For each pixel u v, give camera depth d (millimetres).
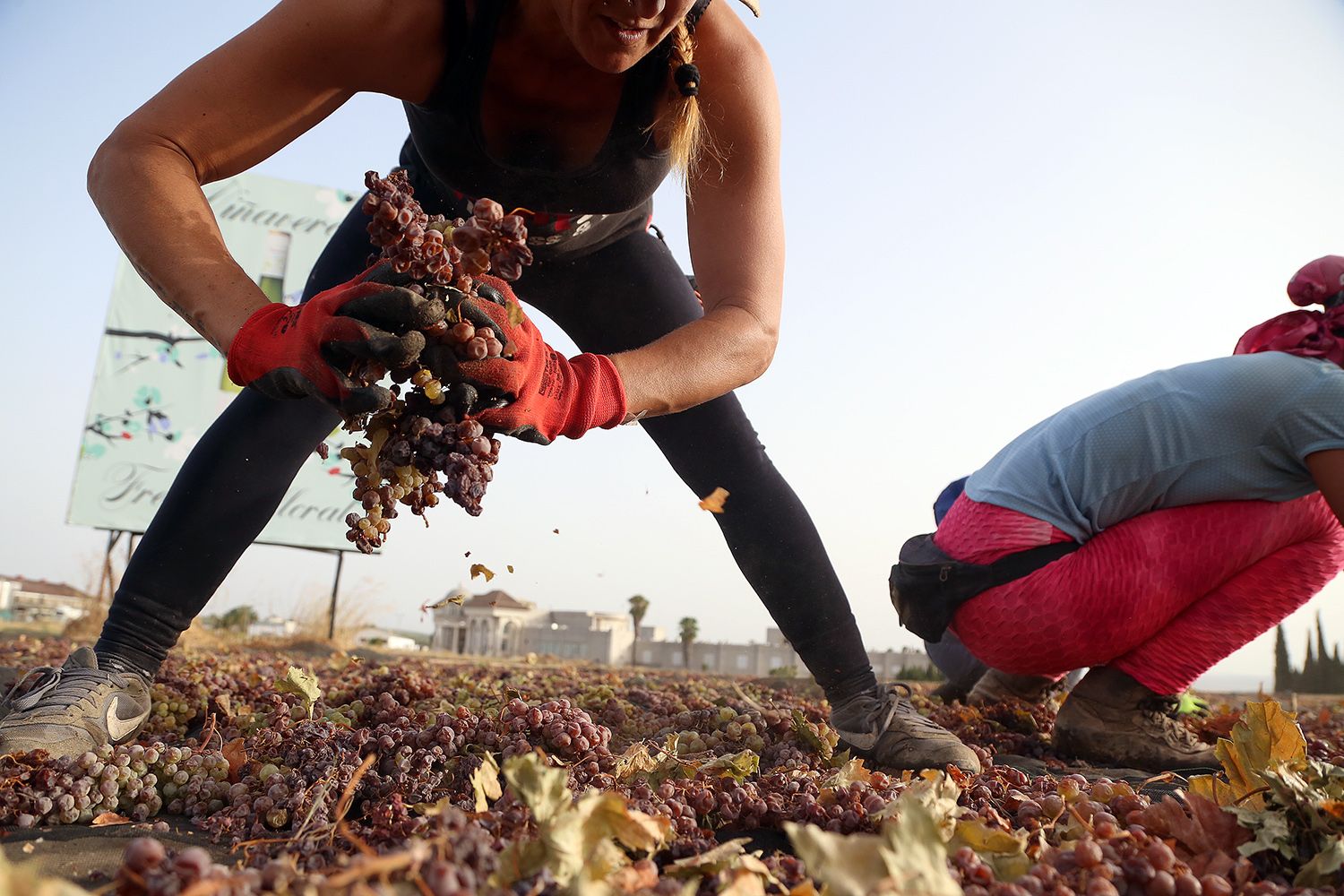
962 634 2961
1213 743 3291
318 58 1959
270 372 1508
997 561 2799
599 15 1713
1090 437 2738
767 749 2486
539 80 2123
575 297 2787
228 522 2408
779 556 2631
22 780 1746
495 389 1527
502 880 1114
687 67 2074
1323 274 2648
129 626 2330
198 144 1914
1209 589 2697
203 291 1733
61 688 2131
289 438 2463
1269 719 1746
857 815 1598
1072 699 2916
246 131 1961
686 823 1496
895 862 993
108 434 17656
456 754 1957
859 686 2625
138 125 1869
